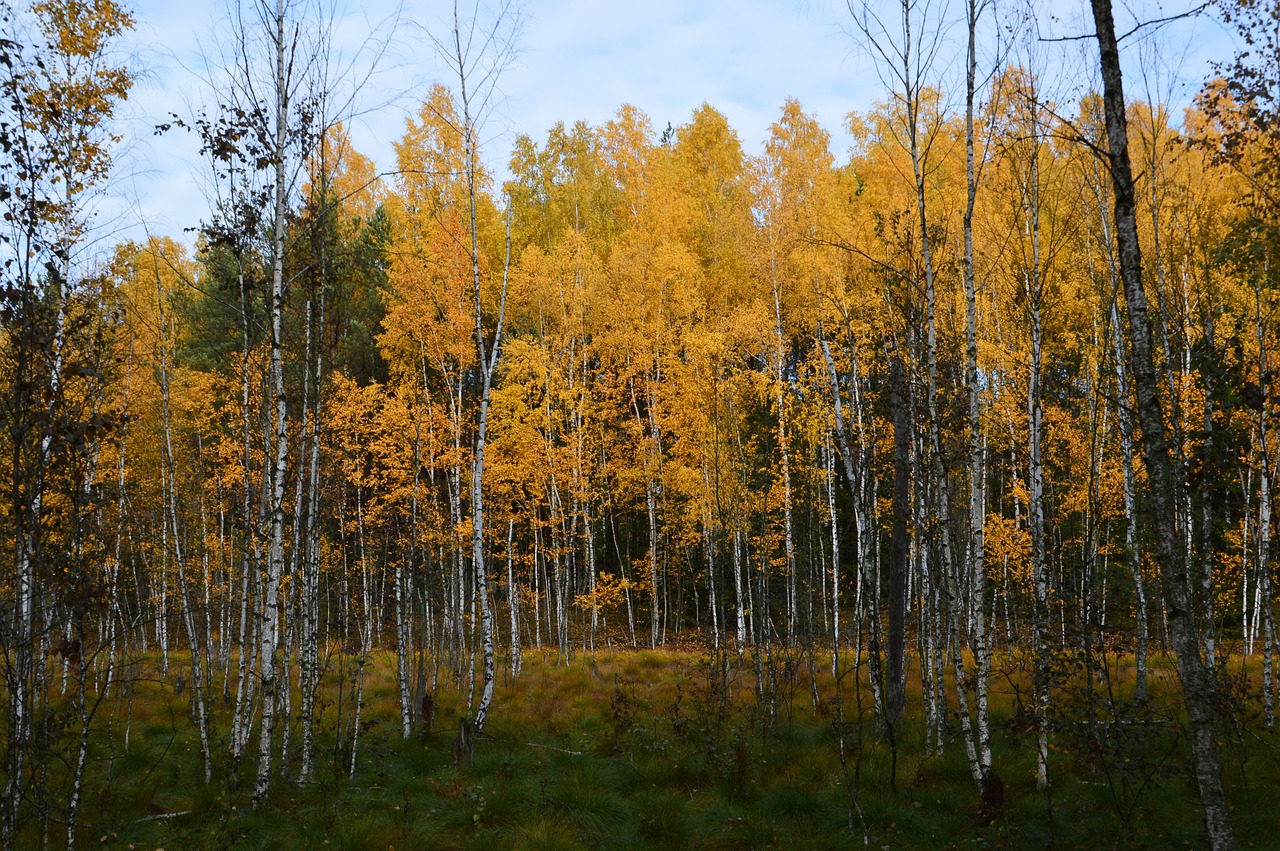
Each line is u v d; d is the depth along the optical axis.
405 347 15.02
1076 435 11.21
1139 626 8.55
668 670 15.01
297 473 8.59
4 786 6.96
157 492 11.91
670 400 17.69
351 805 7.13
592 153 24.09
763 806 7.10
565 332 18.39
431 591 13.27
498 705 11.81
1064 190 9.48
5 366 5.28
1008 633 12.19
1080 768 7.56
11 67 5.92
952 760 7.99
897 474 9.45
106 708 10.34
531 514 17.83
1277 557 9.77
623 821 7.01
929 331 7.42
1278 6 6.70
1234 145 7.47
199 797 7.02
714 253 19.78
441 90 11.53
